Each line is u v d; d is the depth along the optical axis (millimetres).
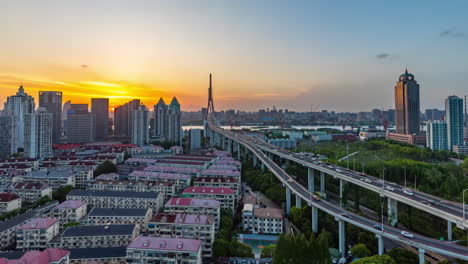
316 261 193375
